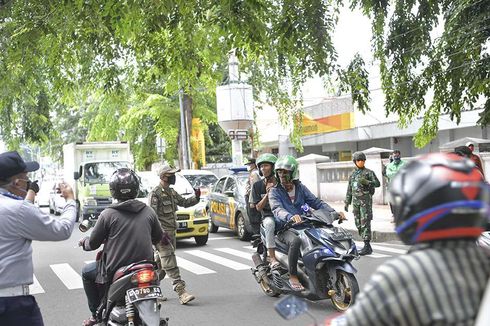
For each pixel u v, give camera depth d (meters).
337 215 7.08
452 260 1.76
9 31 9.38
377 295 1.78
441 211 1.75
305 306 2.37
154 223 5.42
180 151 29.42
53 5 8.43
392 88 11.52
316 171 23.70
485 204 1.78
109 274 5.16
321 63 8.68
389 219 15.74
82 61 11.55
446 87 11.23
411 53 11.14
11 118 17.50
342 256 6.39
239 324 6.55
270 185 7.45
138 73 12.05
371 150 20.38
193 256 11.87
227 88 20.42
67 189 3.95
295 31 8.41
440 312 1.71
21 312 3.61
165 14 8.32
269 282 7.68
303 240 6.73
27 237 3.63
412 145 27.55
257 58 10.51
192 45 10.11
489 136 22.88
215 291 8.38
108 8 8.16
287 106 17.72
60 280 9.77
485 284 1.75
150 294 4.92
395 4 11.21
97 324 5.64
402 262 1.80
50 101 18.30
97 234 5.20
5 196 3.71
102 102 31.14
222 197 15.52
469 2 9.85
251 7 8.02
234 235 15.69
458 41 10.35
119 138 34.62
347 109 27.81
